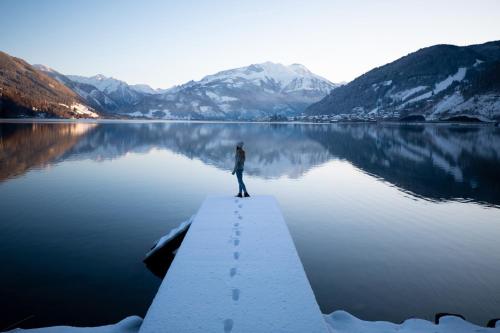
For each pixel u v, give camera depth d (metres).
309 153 41.78
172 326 5.34
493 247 12.23
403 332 6.42
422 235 13.42
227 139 64.56
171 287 6.46
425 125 140.75
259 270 7.17
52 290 8.95
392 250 11.91
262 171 28.31
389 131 97.25
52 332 6.07
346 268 10.49
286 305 5.95
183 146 49.56
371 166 31.61
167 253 11.14
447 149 46.28
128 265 10.53
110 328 6.20
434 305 8.48
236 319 5.54
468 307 8.41
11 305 8.23
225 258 7.70
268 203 12.01
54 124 117.12
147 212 16.08
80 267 10.30
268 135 79.25
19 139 51.69
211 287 6.48
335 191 21.03
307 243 12.55
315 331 5.29
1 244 12.03
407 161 34.97
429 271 10.31
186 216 15.51
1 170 26.72
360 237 13.14
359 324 6.71
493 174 27.23
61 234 13.05
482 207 17.47
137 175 25.61
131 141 56.66
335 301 8.63
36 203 17.48
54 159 33.12
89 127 103.44
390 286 9.40
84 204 17.34
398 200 18.89
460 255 11.51
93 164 30.70
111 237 12.84
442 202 18.44
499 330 6.66
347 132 94.25
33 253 11.27
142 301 8.54
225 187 21.72
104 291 8.98
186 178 24.64
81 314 7.91
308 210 16.83
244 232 9.18
